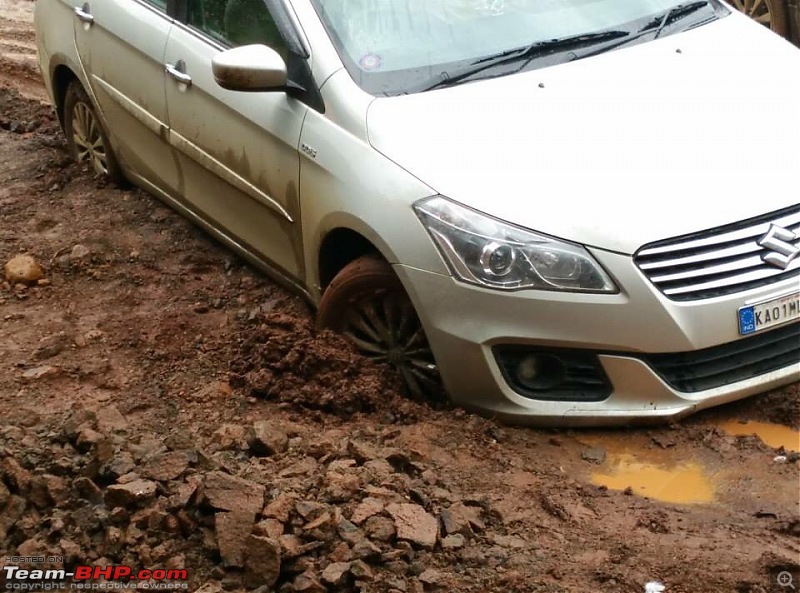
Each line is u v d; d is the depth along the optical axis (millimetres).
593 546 3168
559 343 3555
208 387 4023
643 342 3521
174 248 5141
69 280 4914
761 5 7699
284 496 3131
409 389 3930
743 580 2979
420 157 3738
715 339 3551
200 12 4680
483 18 4250
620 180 3613
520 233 3527
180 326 4508
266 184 4301
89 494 3211
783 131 3834
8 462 3281
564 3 4363
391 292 3861
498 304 3561
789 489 3430
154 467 3268
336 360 3908
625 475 3537
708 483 3486
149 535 3086
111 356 4305
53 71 5801
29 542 3078
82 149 5902
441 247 3607
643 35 4301
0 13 9680
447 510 3232
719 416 3777
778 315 3600
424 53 4113
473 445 3645
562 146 3727
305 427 3752
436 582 2963
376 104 3936
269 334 4094
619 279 3486
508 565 3057
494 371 3645
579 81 4012
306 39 4137
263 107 4242
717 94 3975
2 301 4738
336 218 3918
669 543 3176
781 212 3623
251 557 2951
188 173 4875
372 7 4223
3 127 6770
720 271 3545
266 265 4586
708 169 3662
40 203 5625
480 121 3838
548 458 3611
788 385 3828
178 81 4691
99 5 5277
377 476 3340
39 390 4070
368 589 2924
